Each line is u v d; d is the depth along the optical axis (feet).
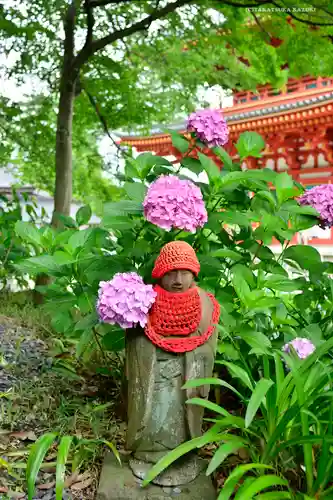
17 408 9.26
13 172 26.48
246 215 9.52
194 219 7.70
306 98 44.34
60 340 12.69
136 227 9.45
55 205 18.66
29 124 21.39
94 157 25.32
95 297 9.68
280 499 6.33
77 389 10.52
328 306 10.59
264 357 7.77
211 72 20.81
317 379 7.25
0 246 15.83
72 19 17.80
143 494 6.98
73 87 18.51
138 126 25.04
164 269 6.79
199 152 9.75
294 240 35.55
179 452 6.50
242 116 46.03
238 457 7.88
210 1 17.98
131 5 20.17
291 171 51.13
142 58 21.86
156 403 7.12
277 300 8.66
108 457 7.89
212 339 7.24
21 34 17.40
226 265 10.16
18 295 17.52
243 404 9.35
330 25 17.16
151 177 10.09
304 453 6.71
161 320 6.94
